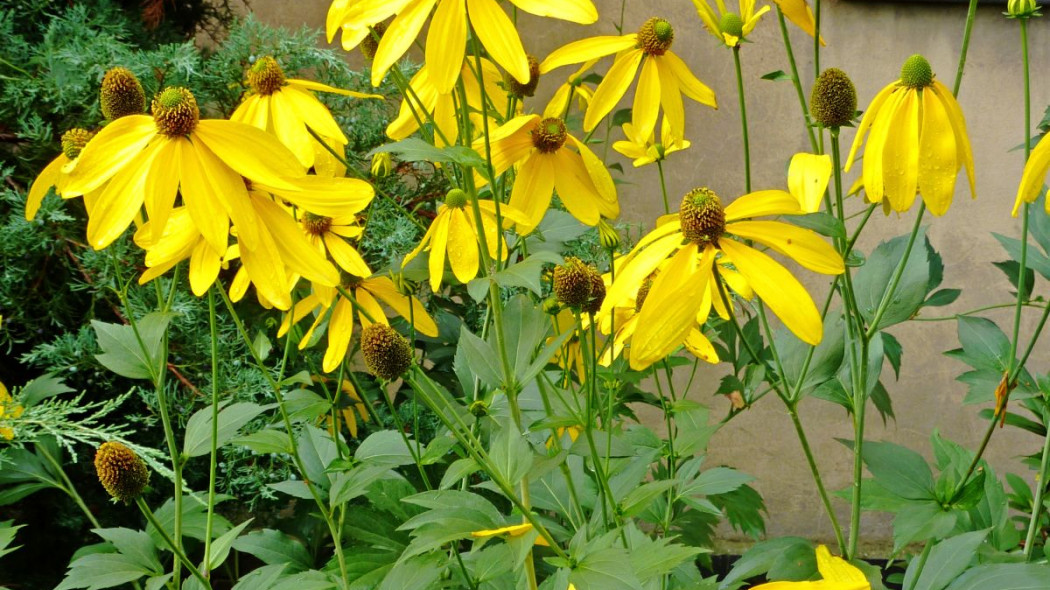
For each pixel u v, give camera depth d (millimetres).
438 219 789
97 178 648
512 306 749
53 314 1092
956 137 711
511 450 688
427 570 713
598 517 765
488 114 791
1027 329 1784
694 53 1749
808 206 716
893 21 1730
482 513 684
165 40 1274
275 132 762
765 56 1748
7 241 1048
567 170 794
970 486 753
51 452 907
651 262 687
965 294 1791
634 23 1729
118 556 766
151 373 759
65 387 880
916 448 1825
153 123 653
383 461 786
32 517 1142
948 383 1810
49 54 1079
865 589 532
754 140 1771
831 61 1744
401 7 685
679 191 1777
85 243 1099
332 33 701
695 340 837
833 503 1843
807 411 1832
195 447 769
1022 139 1748
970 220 1772
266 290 655
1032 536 811
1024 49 788
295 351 929
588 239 1195
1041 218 908
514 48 677
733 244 680
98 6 1191
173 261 679
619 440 786
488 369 732
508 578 780
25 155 1125
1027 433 1810
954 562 755
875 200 716
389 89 1227
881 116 717
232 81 1155
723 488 868
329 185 656
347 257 800
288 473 1064
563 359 832
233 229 666
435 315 1128
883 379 1820
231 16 1415
